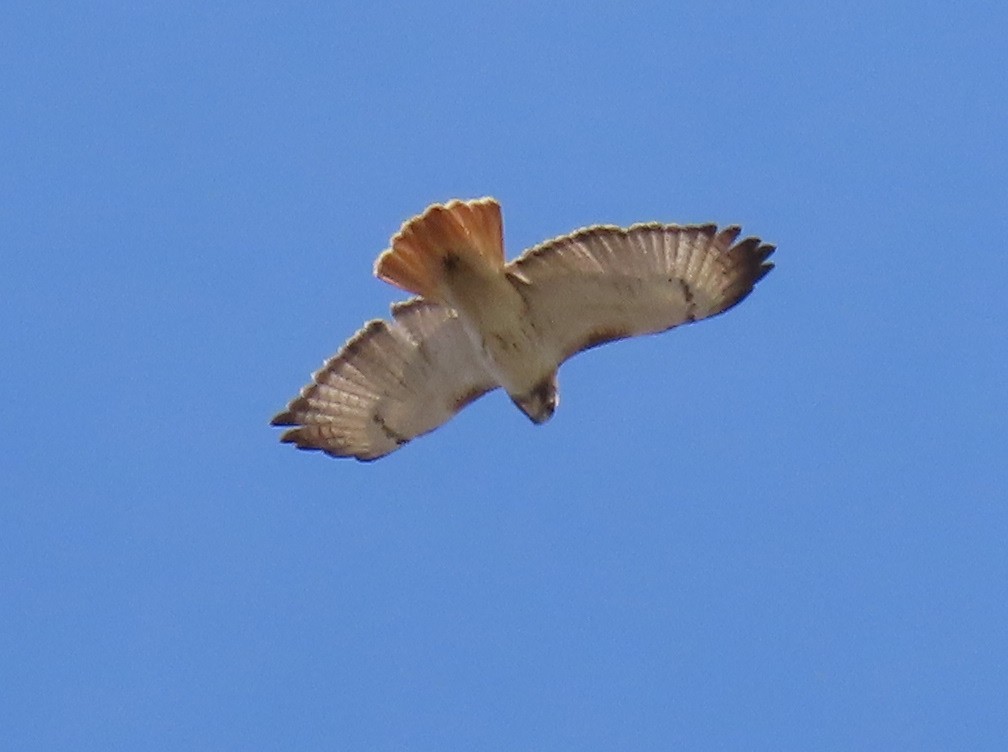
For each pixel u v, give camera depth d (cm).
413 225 2892
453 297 2969
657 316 3005
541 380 3083
